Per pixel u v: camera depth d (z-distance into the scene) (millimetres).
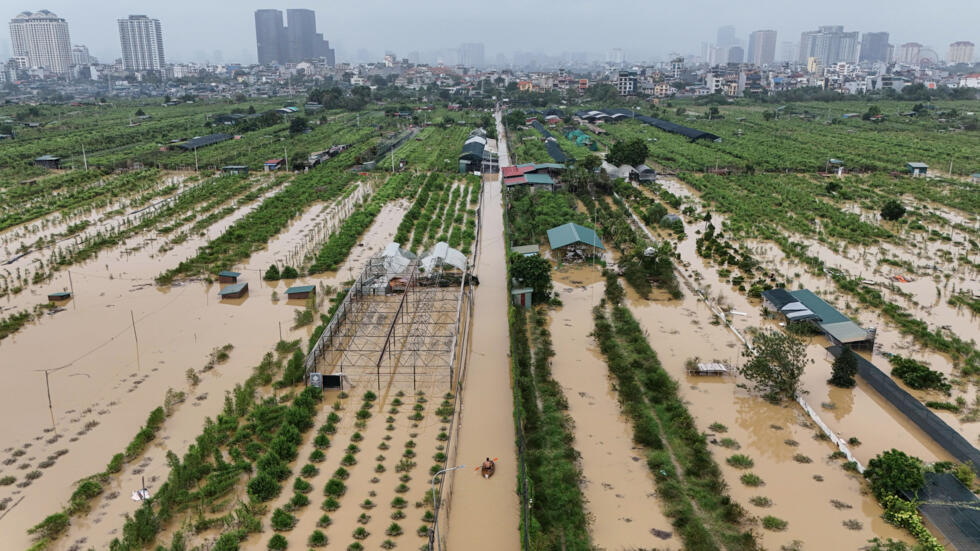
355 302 70062
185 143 173375
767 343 52281
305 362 53562
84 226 99688
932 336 60750
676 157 158750
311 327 65062
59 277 78688
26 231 97562
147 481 41531
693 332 64188
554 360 58250
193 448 43250
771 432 47344
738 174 139750
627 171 134250
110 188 125375
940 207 112500
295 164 146000
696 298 73250
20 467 42812
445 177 140875
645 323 66250
